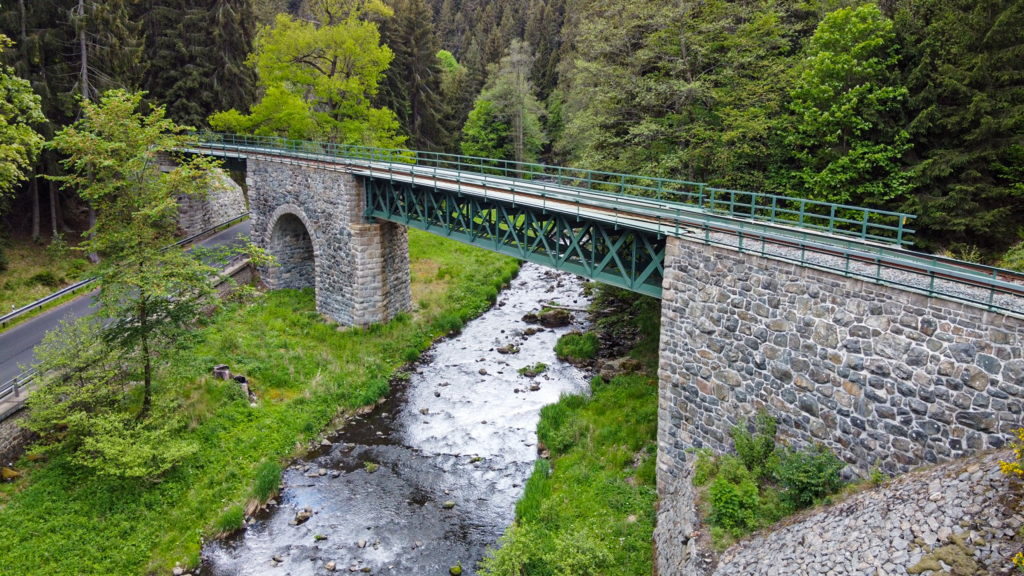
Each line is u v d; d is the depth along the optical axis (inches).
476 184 968.3
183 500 689.6
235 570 613.0
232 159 1477.6
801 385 549.6
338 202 1153.4
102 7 1289.4
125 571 589.9
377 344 1121.4
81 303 1094.4
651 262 694.5
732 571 480.4
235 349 1009.5
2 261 1165.7
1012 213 826.8
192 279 765.3
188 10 1684.3
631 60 1068.5
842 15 885.8
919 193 851.4
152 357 796.6
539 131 2384.4
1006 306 438.6
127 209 748.0
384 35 2209.6
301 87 1647.4
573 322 1250.0
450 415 908.6
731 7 1047.0
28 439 698.2
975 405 442.9
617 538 611.8
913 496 436.5
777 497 537.0
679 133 1029.8
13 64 1168.8
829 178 874.1
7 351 882.1
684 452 669.3
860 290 501.4
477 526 682.2
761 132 919.0
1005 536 368.2
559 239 798.5
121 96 717.9
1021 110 766.5
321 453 821.9
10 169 765.3
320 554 638.5
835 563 426.0
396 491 741.9
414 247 1675.7
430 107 2321.6
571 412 863.1
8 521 599.2
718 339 619.2
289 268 1369.3
